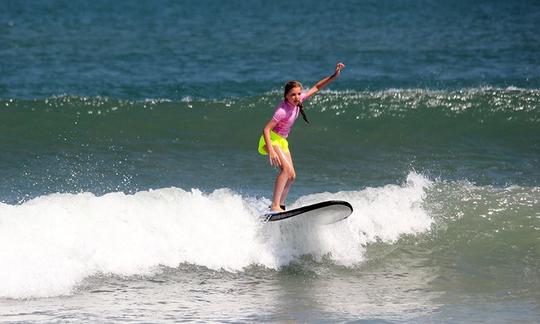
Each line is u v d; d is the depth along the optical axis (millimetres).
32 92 81625
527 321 29656
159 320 29031
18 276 31359
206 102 65438
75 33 154625
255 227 36531
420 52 117000
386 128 61906
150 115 62688
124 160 54125
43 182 48469
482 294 32812
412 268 35906
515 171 53531
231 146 58406
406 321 29453
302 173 52656
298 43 132875
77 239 33656
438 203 41969
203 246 35438
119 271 33438
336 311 30500
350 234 38094
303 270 35406
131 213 35594
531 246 38031
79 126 60094
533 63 103375
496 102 65938
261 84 88375
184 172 51938
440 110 64562
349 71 99000
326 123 62469
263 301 31484
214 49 123500
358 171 53375
